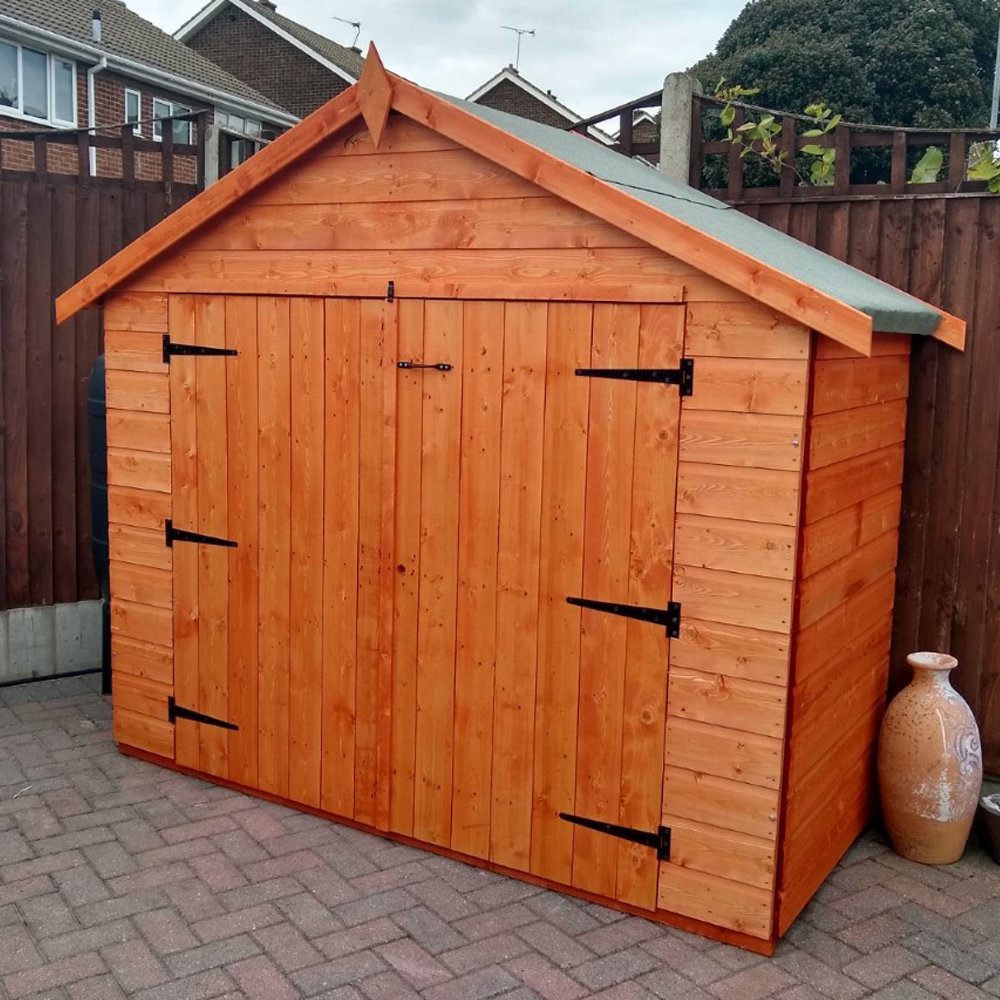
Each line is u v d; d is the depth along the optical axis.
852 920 3.87
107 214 6.24
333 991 3.37
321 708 4.59
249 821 4.60
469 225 4.00
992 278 4.56
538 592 3.98
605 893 3.94
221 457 4.75
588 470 3.82
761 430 3.46
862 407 4.00
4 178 5.92
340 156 4.26
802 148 5.19
